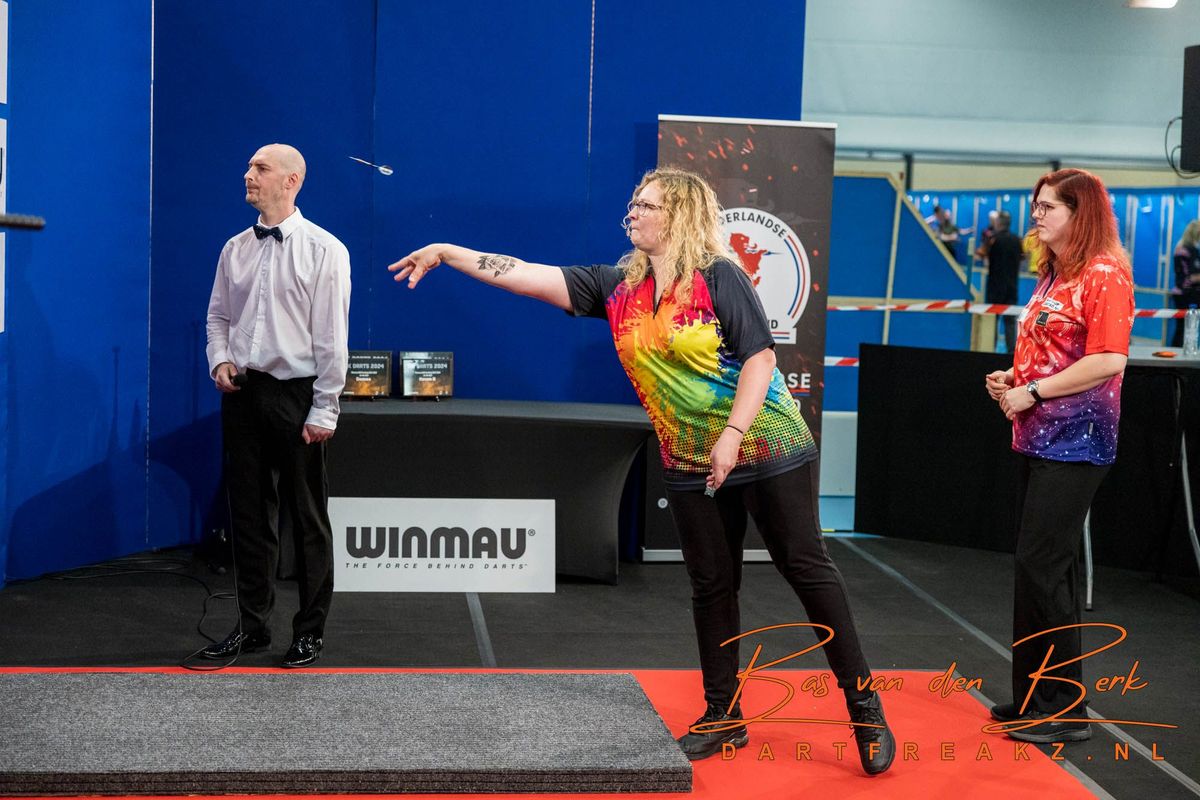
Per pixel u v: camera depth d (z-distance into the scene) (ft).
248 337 11.06
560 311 16.42
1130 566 16.46
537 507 14.40
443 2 15.79
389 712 9.49
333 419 10.97
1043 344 9.91
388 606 13.52
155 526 15.92
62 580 14.15
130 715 9.23
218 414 15.88
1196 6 21.07
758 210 15.60
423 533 14.23
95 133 14.42
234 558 11.51
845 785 8.70
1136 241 21.71
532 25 15.97
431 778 8.29
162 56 15.38
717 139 15.46
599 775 8.41
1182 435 15.52
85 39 14.12
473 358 16.37
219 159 15.55
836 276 21.90
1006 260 21.16
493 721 9.35
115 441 15.20
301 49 15.58
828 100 21.24
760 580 15.30
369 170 15.88
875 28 21.03
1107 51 21.20
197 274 15.65
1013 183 21.54
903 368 17.58
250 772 8.16
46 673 10.27
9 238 13.28
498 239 16.21
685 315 8.55
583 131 16.20
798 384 15.88
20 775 7.97
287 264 10.91
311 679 10.33
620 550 16.43
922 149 21.45
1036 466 9.91
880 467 17.95
